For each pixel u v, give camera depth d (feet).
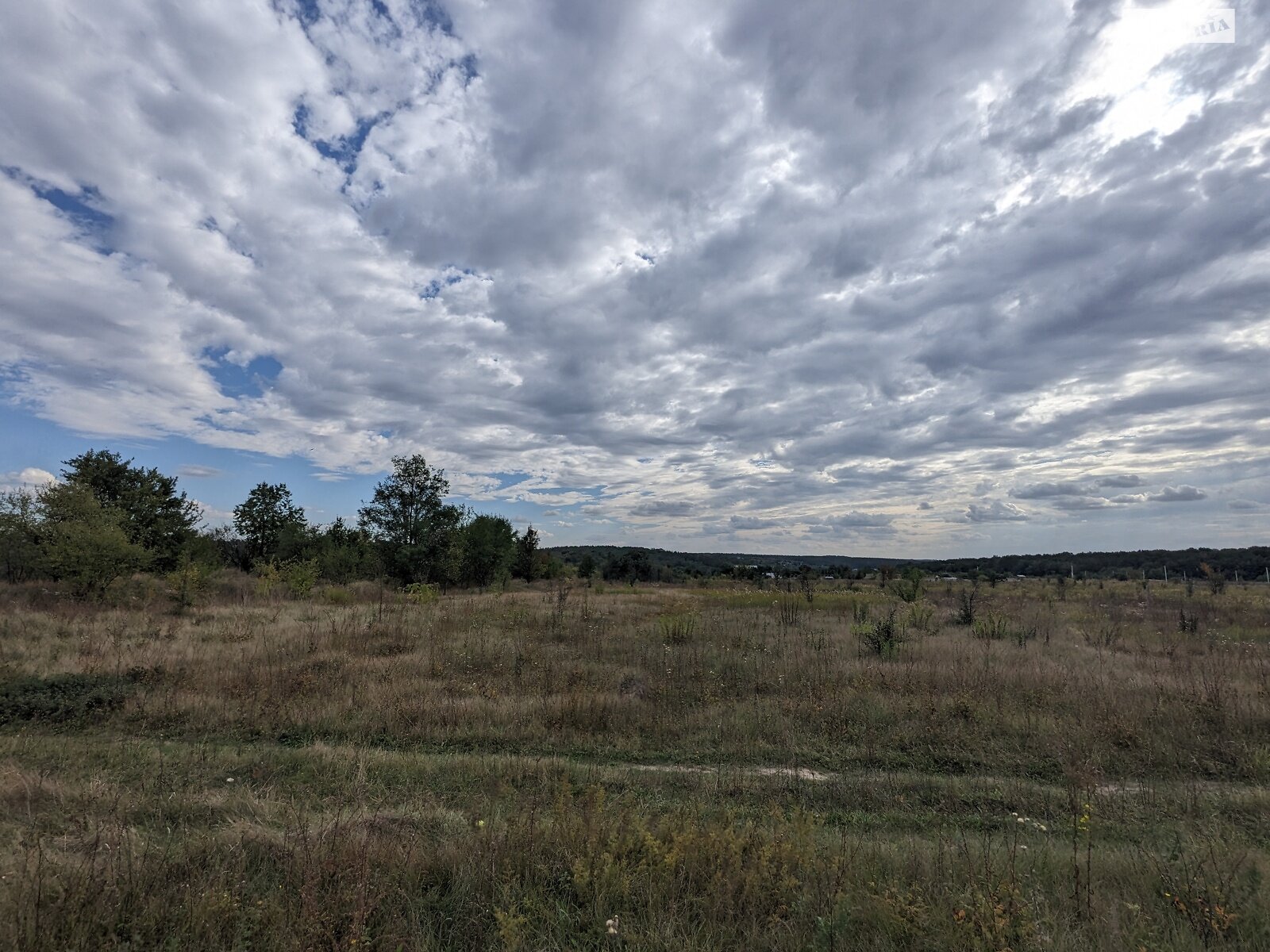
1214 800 20.01
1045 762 24.17
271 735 26.71
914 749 25.46
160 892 11.62
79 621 53.16
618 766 23.61
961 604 73.46
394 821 16.31
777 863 13.33
